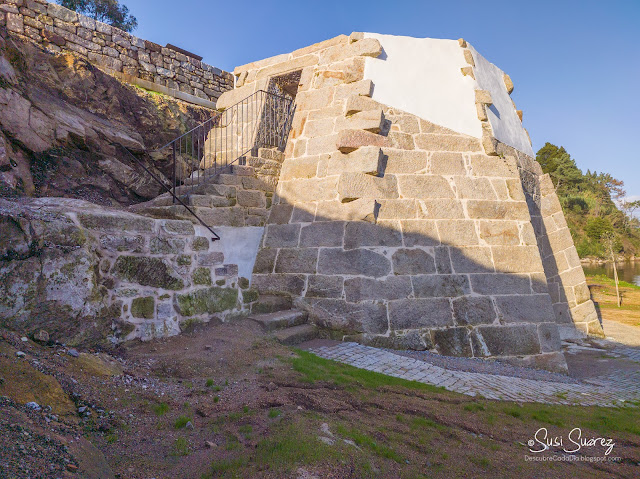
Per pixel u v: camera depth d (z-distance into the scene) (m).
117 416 3.13
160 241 5.49
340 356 5.89
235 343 5.35
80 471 2.12
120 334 4.77
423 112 8.36
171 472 2.55
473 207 7.99
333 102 8.32
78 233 4.34
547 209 10.86
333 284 7.12
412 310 7.00
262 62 10.10
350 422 3.60
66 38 9.84
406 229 7.44
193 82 12.57
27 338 3.72
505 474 3.10
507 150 9.30
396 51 8.55
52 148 7.02
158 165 9.50
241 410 3.55
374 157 7.45
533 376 6.46
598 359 8.42
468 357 6.98
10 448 2.00
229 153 9.86
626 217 66.31
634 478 3.31
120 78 10.72
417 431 3.64
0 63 6.31
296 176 8.24
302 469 2.61
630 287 24.41
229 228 7.01
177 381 4.13
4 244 3.77
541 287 7.82
